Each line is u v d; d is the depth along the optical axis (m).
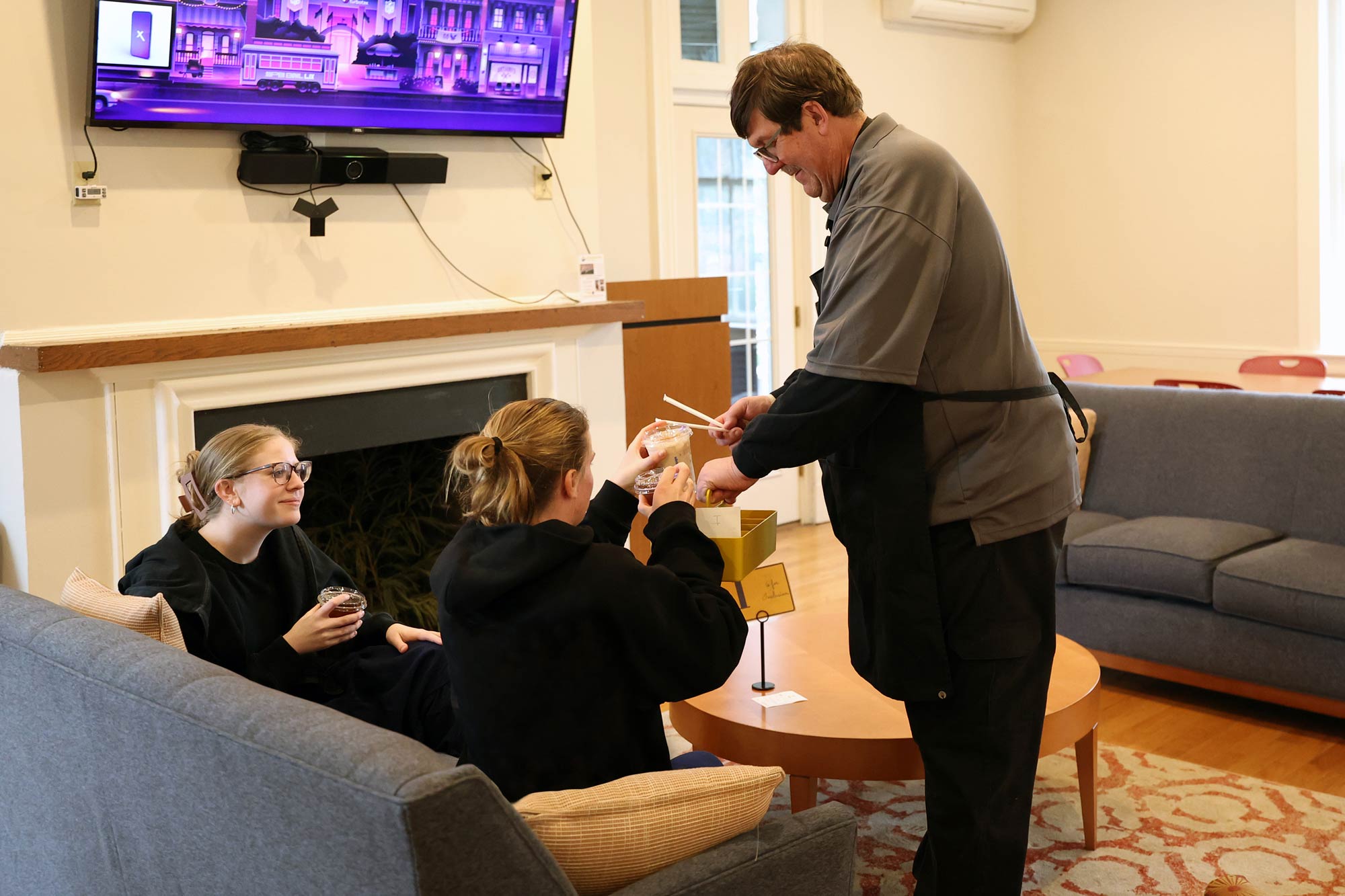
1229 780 2.97
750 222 5.76
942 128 6.54
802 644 2.91
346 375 3.52
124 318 3.21
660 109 5.20
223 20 3.21
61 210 3.09
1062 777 3.02
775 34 5.71
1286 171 5.93
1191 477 3.87
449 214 3.88
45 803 1.61
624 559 1.57
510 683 1.54
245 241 3.42
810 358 1.87
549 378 4.03
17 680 1.59
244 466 2.21
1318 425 3.62
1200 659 3.45
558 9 3.90
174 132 3.26
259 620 2.35
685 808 1.40
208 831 1.30
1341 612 3.09
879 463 1.92
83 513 3.09
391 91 3.60
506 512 1.61
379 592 3.93
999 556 1.89
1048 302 7.04
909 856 2.60
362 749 1.15
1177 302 6.45
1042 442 1.92
